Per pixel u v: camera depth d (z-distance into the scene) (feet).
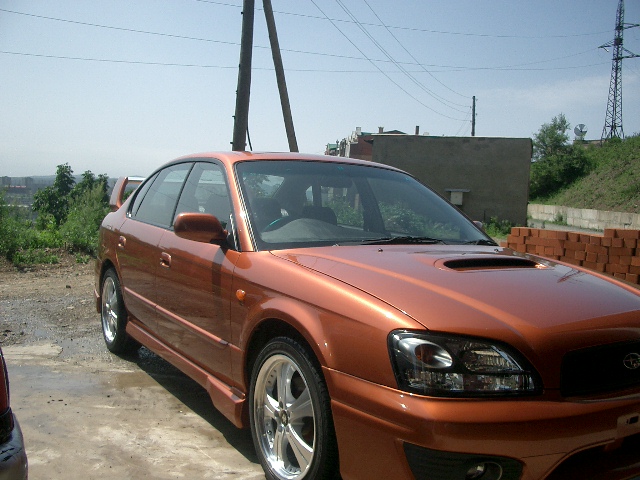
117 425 12.27
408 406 7.20
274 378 9.86
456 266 9.60
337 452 8.31
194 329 11.82
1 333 18.90
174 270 12.65
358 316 8.07
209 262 11.37
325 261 9.69
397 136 100.17
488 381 7.26
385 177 13.83
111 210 19.01
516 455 7.06
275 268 9.84
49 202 70.74
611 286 9.59
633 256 21.35
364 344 7.86
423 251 10.57
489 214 99.50
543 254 23.93
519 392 7.29
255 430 10.01
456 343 7.41
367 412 7.62
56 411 12.89
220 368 11.00
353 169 13.57
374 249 10.55
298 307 8.95
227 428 12.28
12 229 33.24
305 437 9.09
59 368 15.83
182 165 14.78
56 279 28.37
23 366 15.89
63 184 92.99
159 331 13.62
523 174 98.37
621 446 7.88
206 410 13.24
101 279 17.56
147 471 10.37
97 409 13.09
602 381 7.77
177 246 12.69
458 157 99.66
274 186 12.14
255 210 11.43
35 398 13.61
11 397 13.62
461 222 13.24
